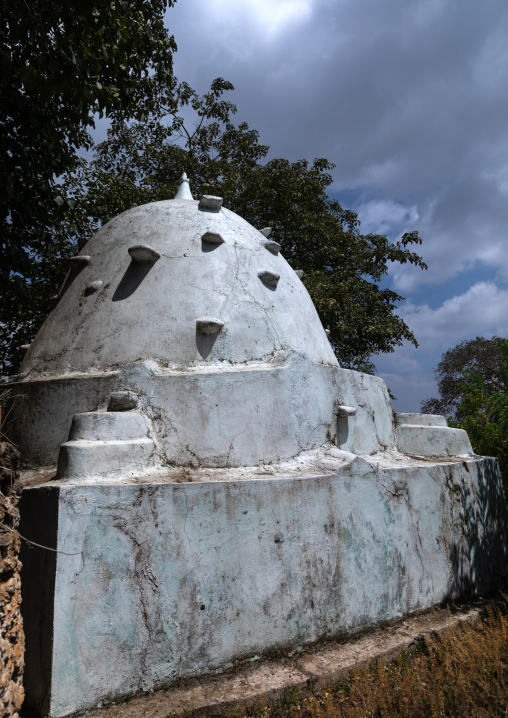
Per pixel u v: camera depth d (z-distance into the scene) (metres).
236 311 5.71
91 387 5.00
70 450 4.16
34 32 5.71
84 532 3.79
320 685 4.23
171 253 5.91
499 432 10.38
